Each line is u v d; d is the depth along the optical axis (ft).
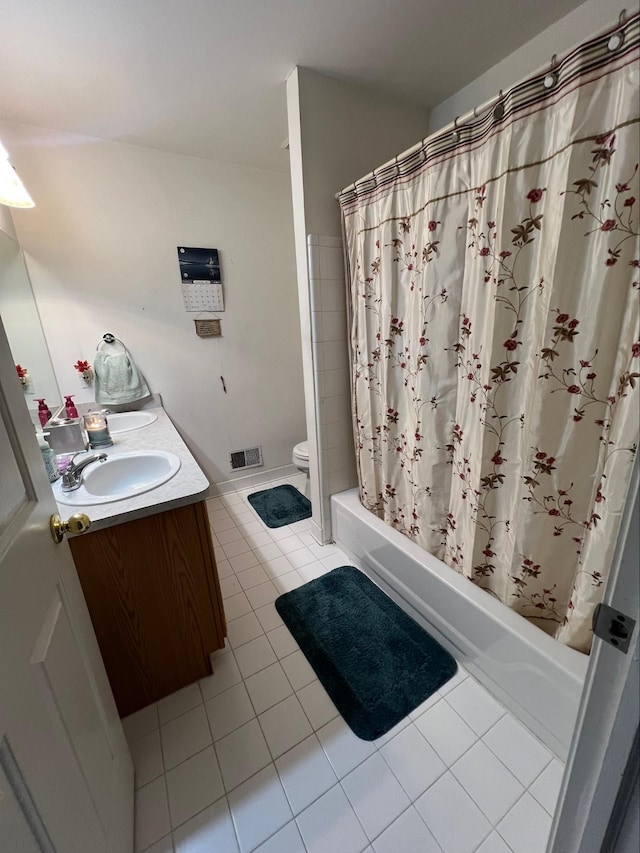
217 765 3.63
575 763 1.90
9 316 5.41
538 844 2.99
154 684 4.19
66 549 2.78
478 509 4.22
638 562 1.45
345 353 6.28
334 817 3.22
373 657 4.70
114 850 2.59
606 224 2.78
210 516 8.34
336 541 7.07
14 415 2.15
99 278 6.96
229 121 6.13
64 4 3.72
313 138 5.25
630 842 1.74
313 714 4.07
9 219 5.88
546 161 3.10
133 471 5.03
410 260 4.66
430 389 4.58
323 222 5.59
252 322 8.72
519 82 3.06
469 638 4.35
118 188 6.81
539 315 3.37
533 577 3.89
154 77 4.99
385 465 5.71
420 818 3.19
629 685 1.53
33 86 4.98
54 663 2.05
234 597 5.85
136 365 7.66
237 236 8.09
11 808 1.49
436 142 3.87
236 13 4.00
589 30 4.20
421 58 4.95
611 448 2.98
